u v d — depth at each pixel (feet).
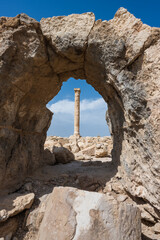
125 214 9.60
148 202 12.64
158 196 11.05
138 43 12.31
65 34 13.79
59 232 9.13
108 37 13.16
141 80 12.52
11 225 11.48
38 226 11.67
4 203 12.11
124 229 9.14
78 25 13.80
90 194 10.33
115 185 16.03
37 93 18.06
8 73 13.26
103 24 13.15
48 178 18.35
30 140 19.58
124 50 12.94
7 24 12.95
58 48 14.25
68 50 14.33
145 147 12.32
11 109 14.66
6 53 12.67
